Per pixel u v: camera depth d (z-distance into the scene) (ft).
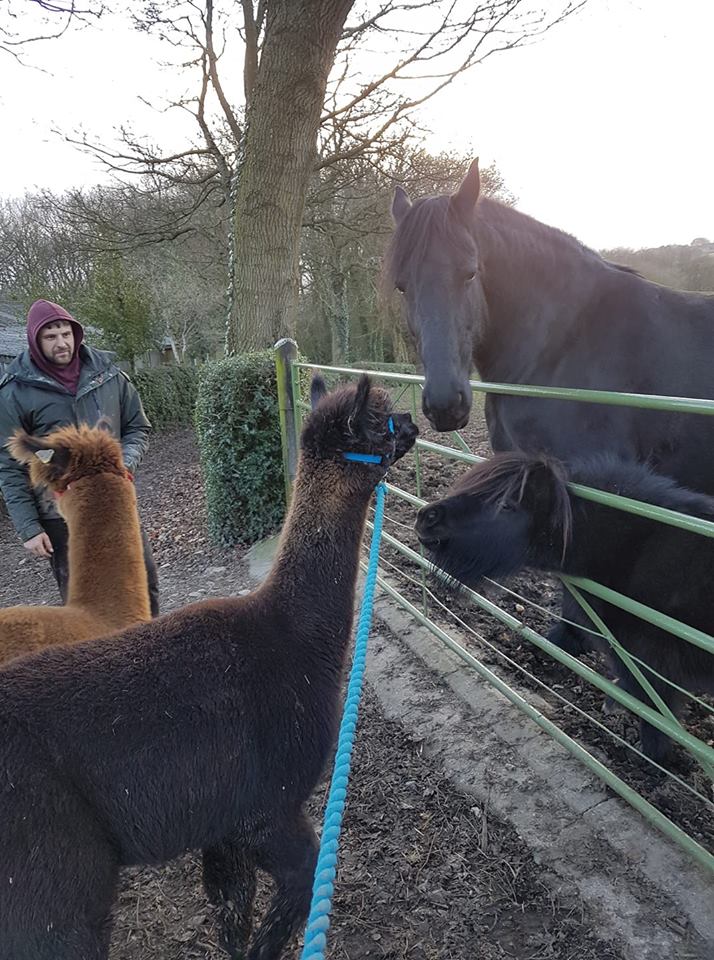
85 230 48.16
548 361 11.57
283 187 29.96
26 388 11.11
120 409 12.38
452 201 10.50
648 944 6.86
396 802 9.38
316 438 7.20
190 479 36.24
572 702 10.99
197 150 44.19
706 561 7.65
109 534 8.93
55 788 5.31
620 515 8.06
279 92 28.55
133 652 6.16
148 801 5.66
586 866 7.79
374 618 14.26
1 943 4.99
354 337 75.00
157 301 73.51
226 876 6.94
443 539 8.31
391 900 7.87
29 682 5.80
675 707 8.62
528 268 11.40
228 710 5.99
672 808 8.63
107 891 5.63
